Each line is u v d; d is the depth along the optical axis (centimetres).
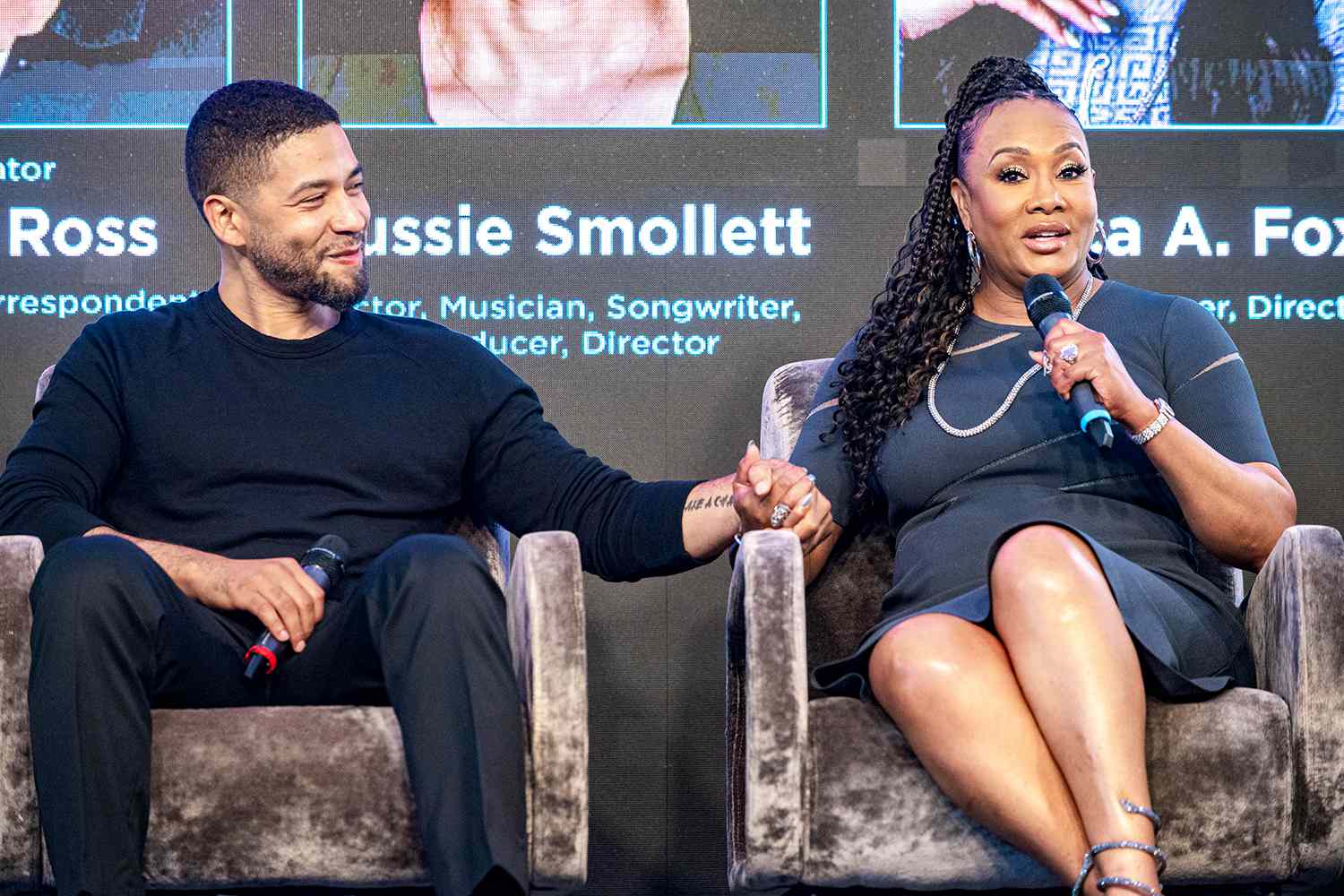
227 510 575
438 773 462
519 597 504
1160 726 486
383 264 765
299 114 592
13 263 762
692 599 768
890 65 765
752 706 493
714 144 768
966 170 597
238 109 590
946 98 765
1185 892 521
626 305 769
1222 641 521
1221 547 534
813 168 768
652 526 577
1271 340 765
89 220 762
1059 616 468
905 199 767
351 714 486
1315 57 762
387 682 480
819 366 654
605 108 768
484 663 471
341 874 480
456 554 483
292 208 584
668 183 768
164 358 591
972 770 469
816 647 597
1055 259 582
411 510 589
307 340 600
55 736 460
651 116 768
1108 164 763
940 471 575
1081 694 458
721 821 762
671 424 770
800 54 767
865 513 607
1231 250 765
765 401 657
